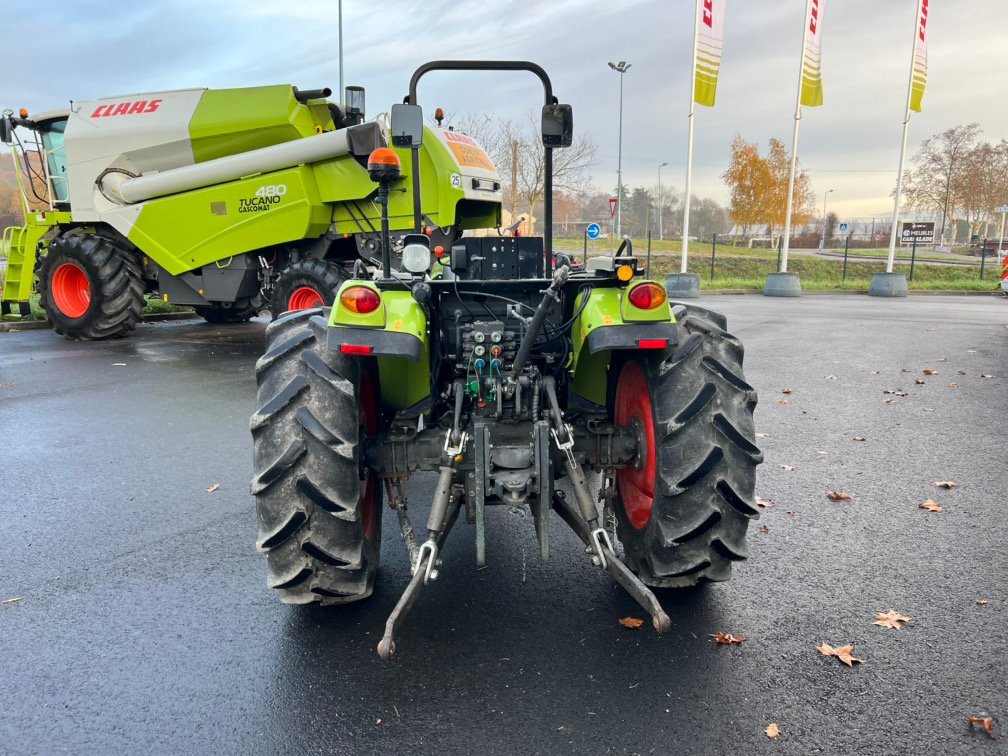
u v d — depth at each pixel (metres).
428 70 3.17
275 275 9.80
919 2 21.14
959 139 56.59
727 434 2.73
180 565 3.52
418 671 2.61
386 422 3.45
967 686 2.46
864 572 3.33
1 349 10.28
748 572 3.34
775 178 43.44
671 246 42.12
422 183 8.66
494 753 2.19
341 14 18.84
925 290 24.92
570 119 3.23
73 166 10.69
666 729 2.28
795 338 11.48
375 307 2.63
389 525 3.96
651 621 2.93
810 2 20.16
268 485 2.66
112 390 7.55
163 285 10.71
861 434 5.75
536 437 2.68
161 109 10.13
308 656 2.72
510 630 2.88
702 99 19.42
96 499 4.45
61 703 2.46
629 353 3.10
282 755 2.20
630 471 3.23
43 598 3.20
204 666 2.66
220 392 7.45
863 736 2.23
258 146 9.70
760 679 2.53
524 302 3.19
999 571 3.33
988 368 8.63
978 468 4.86
